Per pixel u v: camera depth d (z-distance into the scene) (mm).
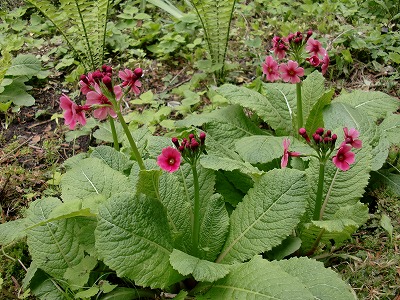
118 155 494
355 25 838
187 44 812
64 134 655
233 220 429
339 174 455
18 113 695
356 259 448
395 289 423
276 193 405
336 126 499
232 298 359
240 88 573
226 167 432
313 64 506
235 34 842
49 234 427
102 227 371
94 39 740
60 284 424
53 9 699
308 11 858
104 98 390
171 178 435
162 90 740
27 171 598
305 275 375
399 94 688
